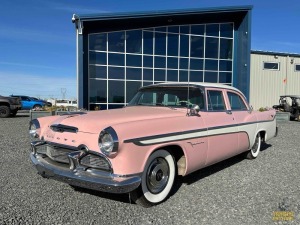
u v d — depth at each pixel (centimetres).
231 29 2064
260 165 612
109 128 345
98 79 1809
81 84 1708
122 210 373
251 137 611
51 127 411
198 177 516
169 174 408
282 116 1936
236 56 2075
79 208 376
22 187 448
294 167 600
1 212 359
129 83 1873
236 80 2081
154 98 526
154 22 1900
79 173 359
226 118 521
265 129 683
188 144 427
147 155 367
